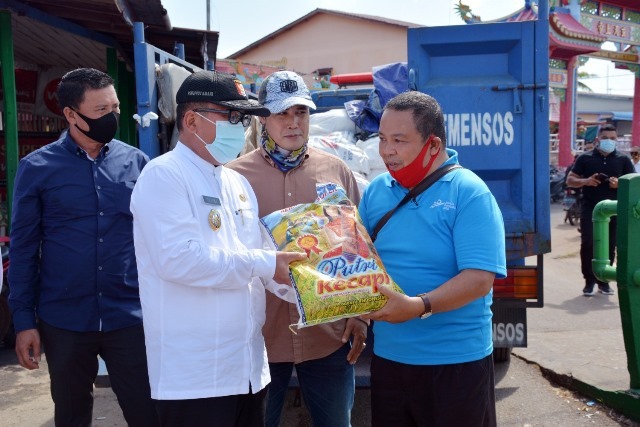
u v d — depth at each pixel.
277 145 2.72
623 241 3.71
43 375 5.04
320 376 2.71
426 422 2.30
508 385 4.53
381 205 2.40
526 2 17.27
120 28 6.59
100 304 2.78
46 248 2.78
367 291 2.03
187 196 2.08
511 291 3.98
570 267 9.28
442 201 2.22
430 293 2.11
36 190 2.73
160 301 2.08
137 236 2.13
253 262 2.05
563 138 19.16
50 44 7.26
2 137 7.99
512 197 3.90
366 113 4.61
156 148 3.82
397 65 4.75
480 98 3.82
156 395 2.08
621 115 36.91
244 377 2.15
